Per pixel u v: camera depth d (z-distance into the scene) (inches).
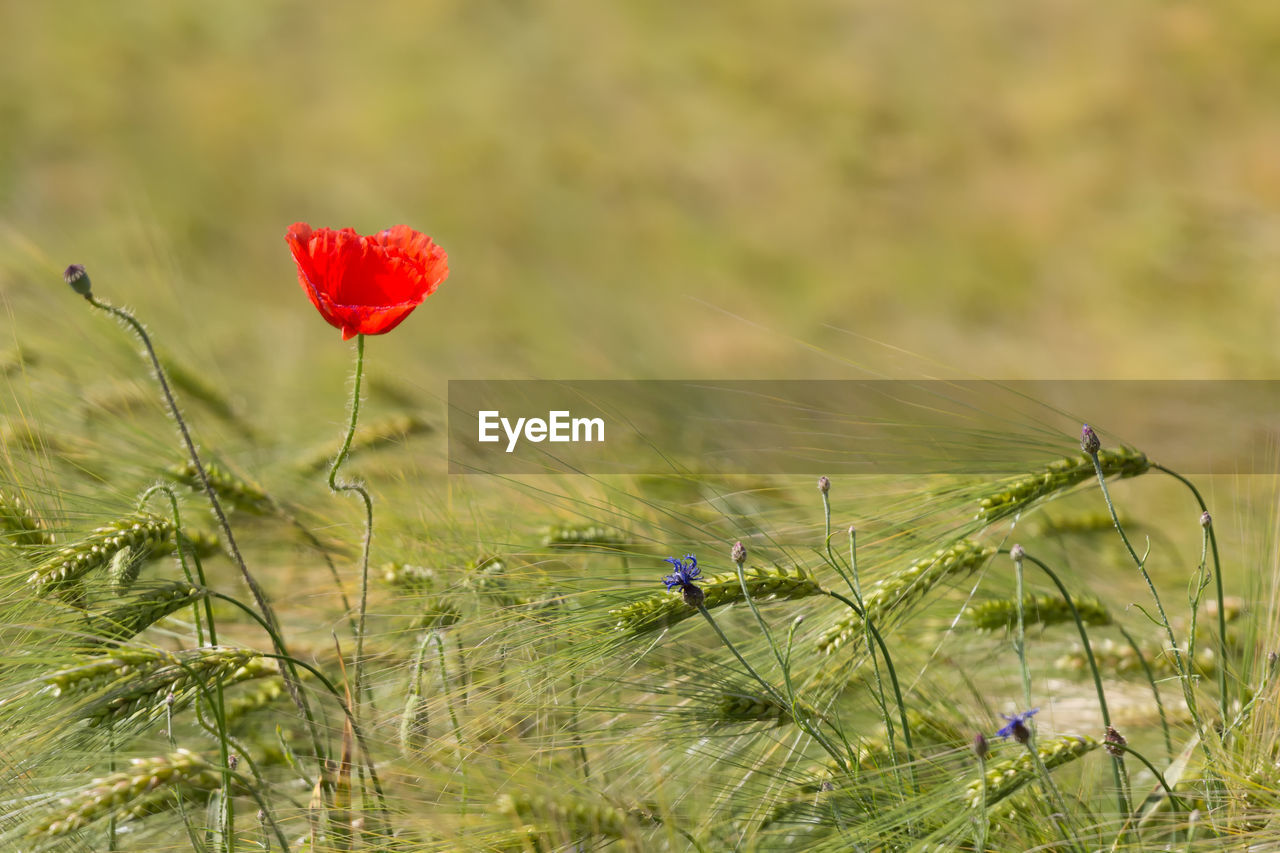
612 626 104.8
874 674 107.8
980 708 109.2
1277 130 322.0
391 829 105.0
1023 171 326.0
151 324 121.3
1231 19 371.6
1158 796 106.0
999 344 243.6
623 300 265.0
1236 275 237.9
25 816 103.0
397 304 103.6
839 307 271.6
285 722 108.7
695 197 334.3
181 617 110.7
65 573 104.5
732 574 105.1
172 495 106.3
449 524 111.5
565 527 111.0
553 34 438.3
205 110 385.1
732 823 106.0
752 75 394.0
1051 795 104.3
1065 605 109.4
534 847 103.5
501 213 329.7
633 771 105.8
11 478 108.0
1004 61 383.2
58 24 428.5
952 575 107.7
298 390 130.1
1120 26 386.3
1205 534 105.2
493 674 106.3
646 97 391.5
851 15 426.6
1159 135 326.0
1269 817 103.6
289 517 112.1
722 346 230.7
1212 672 109.5
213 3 446.0
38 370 116.4
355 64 426.6
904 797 104.0
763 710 105.1
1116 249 266.2
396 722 106.7
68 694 102.4
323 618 112.0
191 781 103.5
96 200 320.5
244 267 293.1
